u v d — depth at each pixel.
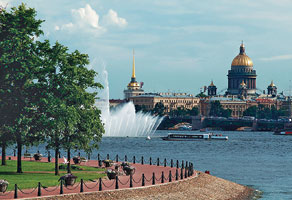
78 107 114.56
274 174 152.25
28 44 109.06
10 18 108.94
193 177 114.44
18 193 84.62
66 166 123.69
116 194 89.56
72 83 111.50
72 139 114.31
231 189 116.56
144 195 92.88
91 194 86.81
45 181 97.69
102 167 130.38
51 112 107.50
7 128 106.69
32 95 109.50
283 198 113.00
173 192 99.00
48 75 110.94
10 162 137.00
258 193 118.62
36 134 110.69
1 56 107.44
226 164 181.75
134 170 115.75
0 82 107.69
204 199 102.00
